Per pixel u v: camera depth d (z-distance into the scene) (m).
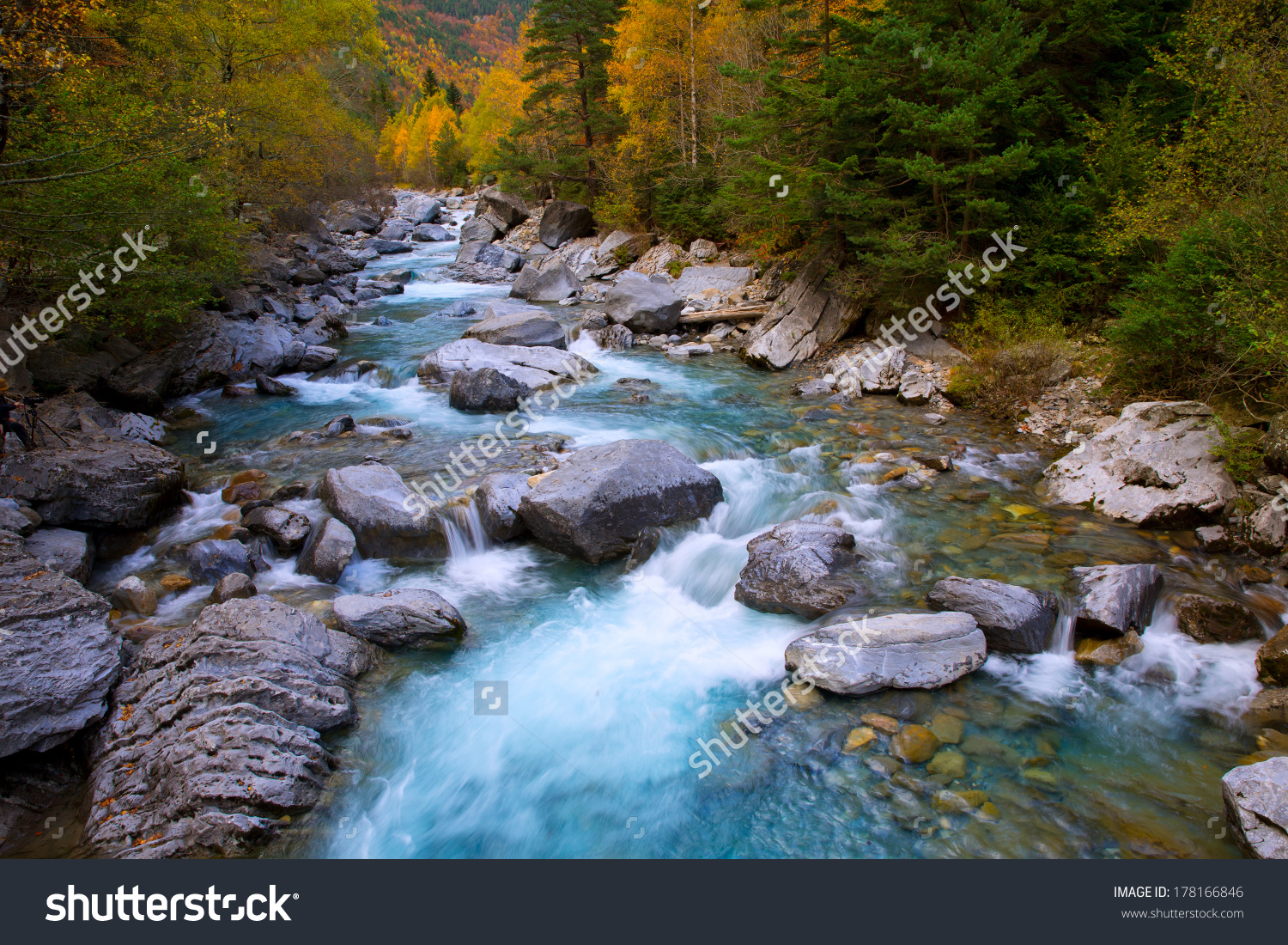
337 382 15.85
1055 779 5.34
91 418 11.22
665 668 6.86
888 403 14.34
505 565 8.80
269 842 4.90
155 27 17.94
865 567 8.22
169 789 5.00
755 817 5.15
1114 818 4.97
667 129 30.45
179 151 12.04
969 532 9.05
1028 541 8.74
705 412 13.78
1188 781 5.31
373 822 5.15
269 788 5.06
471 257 35.34
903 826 5.00
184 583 7.93
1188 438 9.65
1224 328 9.92
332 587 8.18
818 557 8.03
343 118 28.69
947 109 15.15
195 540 8.92
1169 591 7.53
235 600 6.75
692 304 22.50
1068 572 7.89
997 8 14.62
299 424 13.05
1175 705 6.11
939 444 11.99
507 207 44.50
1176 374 11.21
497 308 22.27
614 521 8.91
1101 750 5.63
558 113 37.41
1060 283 14.63
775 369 16.95
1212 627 6.96
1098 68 16.19
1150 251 12.83
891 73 15.25
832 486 10.49
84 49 12.09
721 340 19.83
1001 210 14.05
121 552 8.66
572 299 26.27
